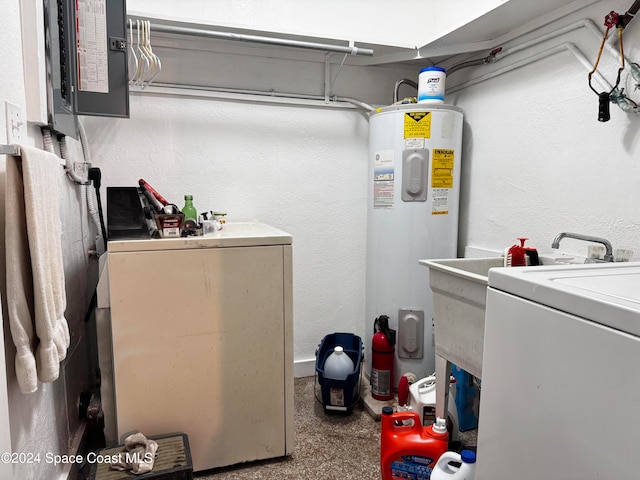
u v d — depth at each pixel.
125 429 1.40
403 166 2.02
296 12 2.14
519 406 0.73
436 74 2.03
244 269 1.49
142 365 1.39
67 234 1.48
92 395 1.65
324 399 1.92
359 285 2.49
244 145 2.18
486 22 1.76
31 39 1.06
